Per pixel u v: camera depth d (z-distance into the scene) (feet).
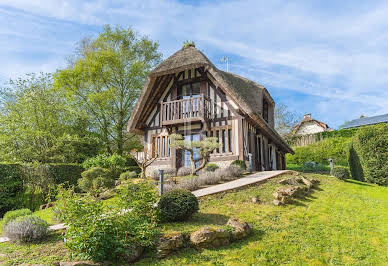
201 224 23.62
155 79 51.93
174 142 42.98
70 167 54.39
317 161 92.73
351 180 46.96
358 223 26.81
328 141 93.71
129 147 84.02
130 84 79.97
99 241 17.98
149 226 20.15
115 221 19.42
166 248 19.40
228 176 40.68
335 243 22.54
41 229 22.93
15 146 60.49
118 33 78.13
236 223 23.21
